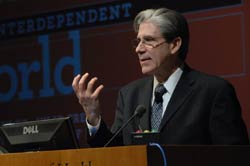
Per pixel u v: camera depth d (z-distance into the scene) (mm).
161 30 6762
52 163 4941
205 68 9391
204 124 6559
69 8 10859
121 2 10297
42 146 5887
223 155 5246
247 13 9078
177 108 6637
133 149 4629
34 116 11117
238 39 9117
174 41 6844
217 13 9312
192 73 6934
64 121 5809
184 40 6930
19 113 11289
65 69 10852
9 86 11430
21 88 11305
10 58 11469
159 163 4668
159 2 9867
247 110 8992
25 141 5961
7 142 6105
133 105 6984
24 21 11359
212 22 9352
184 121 6566
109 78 10367
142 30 6828
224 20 9250
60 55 10938
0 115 11484
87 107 6262
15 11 11469
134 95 7086
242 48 9086
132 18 10180
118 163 4668
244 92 9031
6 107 11430
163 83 6922
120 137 6883
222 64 9234
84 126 10539
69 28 10852
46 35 11094
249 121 8953
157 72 6844
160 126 6594
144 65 6812
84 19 10695
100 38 10508
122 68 10250
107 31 10430
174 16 6836
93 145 6379
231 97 6660
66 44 10875
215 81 6750
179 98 6703
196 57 9469
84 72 10648
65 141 5836
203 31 9430
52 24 11047
